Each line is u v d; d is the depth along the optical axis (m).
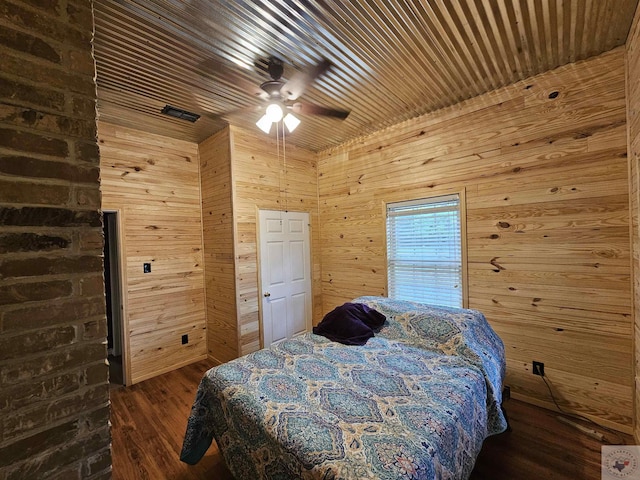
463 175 2.89
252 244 3.50
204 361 3.70
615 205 2.15
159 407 2.70
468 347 2.01
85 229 1.02
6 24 0.88
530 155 2.51
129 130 3.20
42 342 0.93
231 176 3.31
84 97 1.02
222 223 3.46
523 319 2.57
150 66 2.13
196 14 1.66
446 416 1.38
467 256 2.88
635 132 1.90
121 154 3.14
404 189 3.35
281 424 1.35
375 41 1.95
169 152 3.52
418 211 3.25
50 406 0.94
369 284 3.74
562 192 2.37
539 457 1.95
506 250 2.64
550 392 2.45
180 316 3.57
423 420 1.34
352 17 1.73
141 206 3.28
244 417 1.51
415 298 3.33
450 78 2.44
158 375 3.34
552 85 2.38
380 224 3.60
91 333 1.02
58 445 0.95
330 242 4.18
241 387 1.66
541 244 2.47
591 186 2.24
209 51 1.99
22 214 0.90
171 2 1.57
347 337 2.36
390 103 2.87
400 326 2.40
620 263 2.14
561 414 2.38
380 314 2.52
